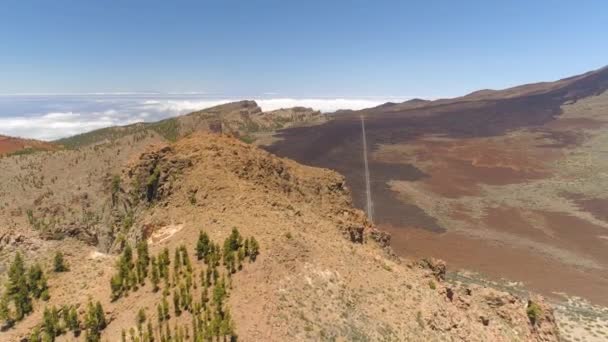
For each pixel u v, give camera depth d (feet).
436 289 148.77
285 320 106.42
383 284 134.72
